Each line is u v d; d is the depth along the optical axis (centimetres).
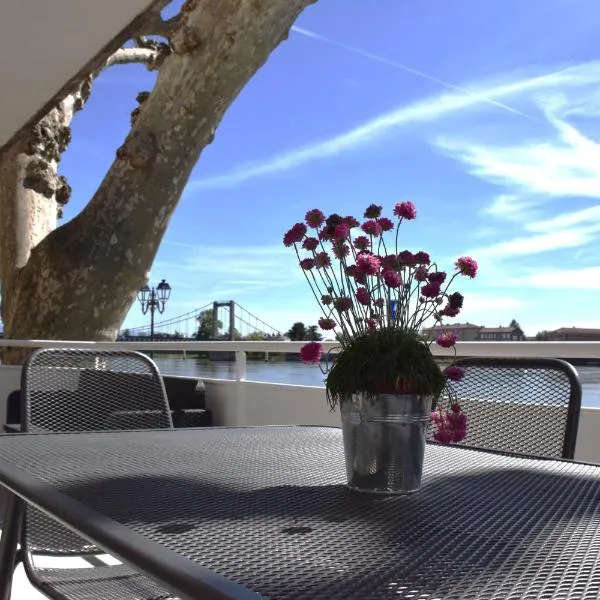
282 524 86
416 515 92
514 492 107
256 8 773
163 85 813
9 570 147
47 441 150
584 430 220
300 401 341
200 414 405
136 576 160
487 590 63
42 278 835
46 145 948
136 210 824
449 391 132
